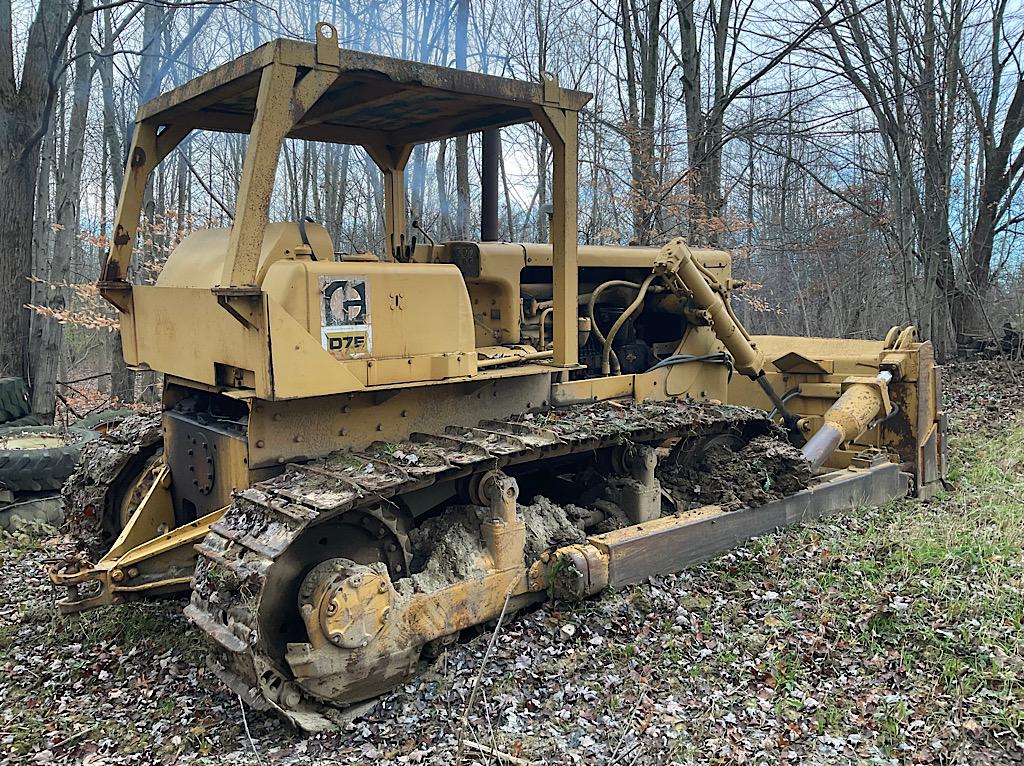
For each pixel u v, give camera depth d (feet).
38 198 43.57
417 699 12.35
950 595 14.75
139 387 48.11
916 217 46.24
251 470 12.49
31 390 32.60
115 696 12.79
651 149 42.68
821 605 14.71
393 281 13.05
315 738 11.39
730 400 23.52
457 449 13.29
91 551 16.79
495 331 16.93
